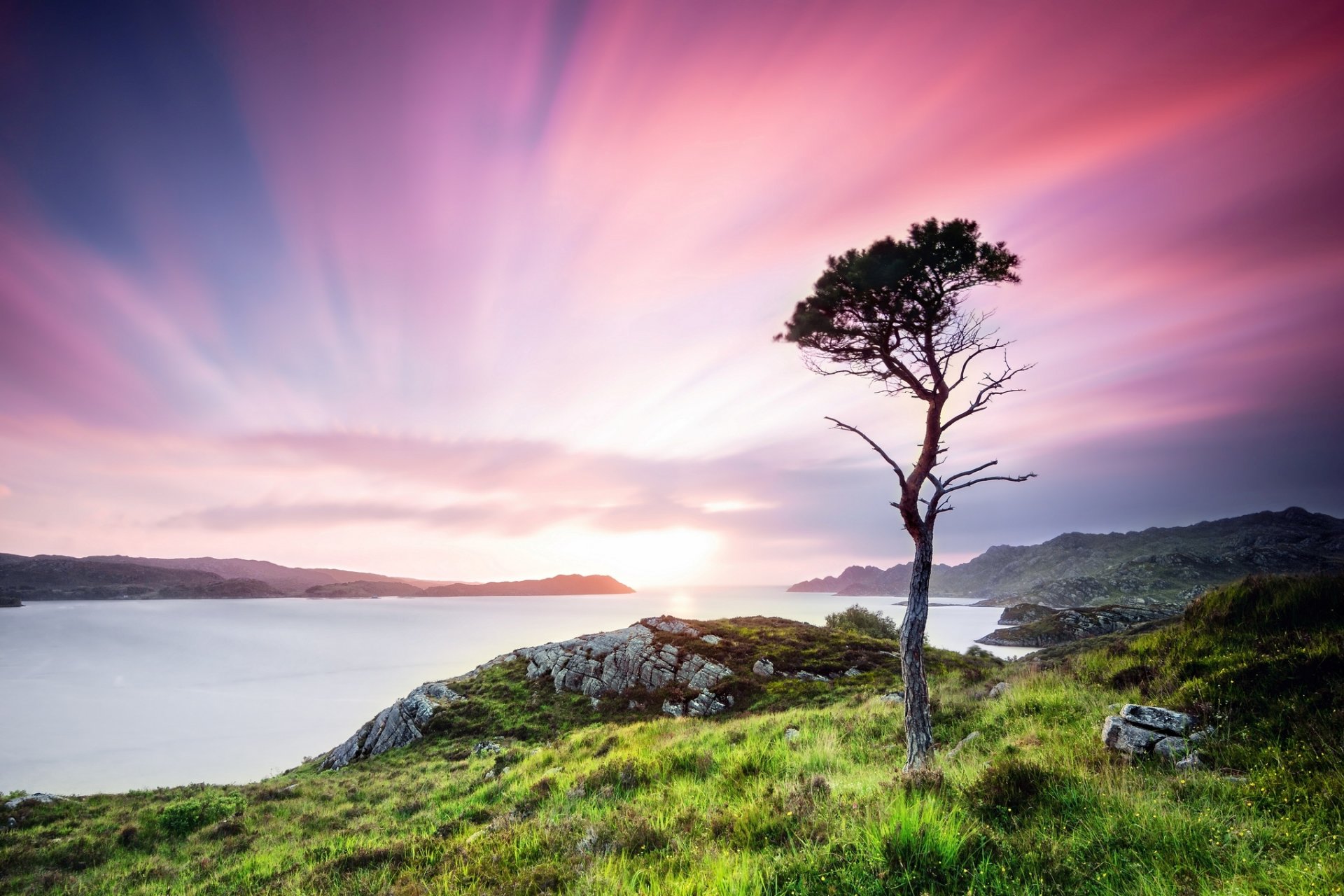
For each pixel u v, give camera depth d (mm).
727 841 7461
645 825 8688
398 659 196500
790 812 7961
